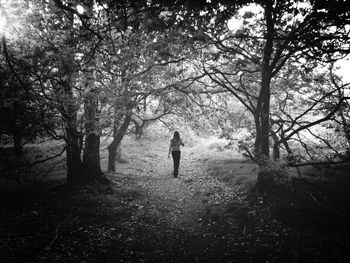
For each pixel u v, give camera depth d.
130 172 18.61
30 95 8.95
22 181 13.74
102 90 10.80
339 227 8.70
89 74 9.90
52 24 9.87
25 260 6.66
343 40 9.07
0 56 9.32
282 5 8.52
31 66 8.81
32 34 10.59
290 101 17.47
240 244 8.34
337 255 7.00
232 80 15.63
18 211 9.77
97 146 14.15
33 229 8.39
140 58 11.08
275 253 7.58
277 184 11.62
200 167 20.30
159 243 8.41
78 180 13.51
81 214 9.83
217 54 11.20
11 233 8.01
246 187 12.82
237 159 20.22
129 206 11.14
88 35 8.82
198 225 9.88
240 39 12.04
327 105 13.45
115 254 7.49
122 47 10.03
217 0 7.75
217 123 17.28
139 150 27.52
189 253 7.93
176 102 15.46
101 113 11.27
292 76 15.38
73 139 12.91
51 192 12.00
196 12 8.40
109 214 9.99
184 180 16.12
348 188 11.77
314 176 13.63
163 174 18.50
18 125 9.52
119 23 8.83
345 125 11.52
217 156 23.06
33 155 20.06
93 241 8.06
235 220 9.92
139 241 8.38
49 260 6.77
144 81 11.73
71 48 9.26
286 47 9.92
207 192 13.44
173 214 10.92
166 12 10.29
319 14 7.90
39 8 10.57
